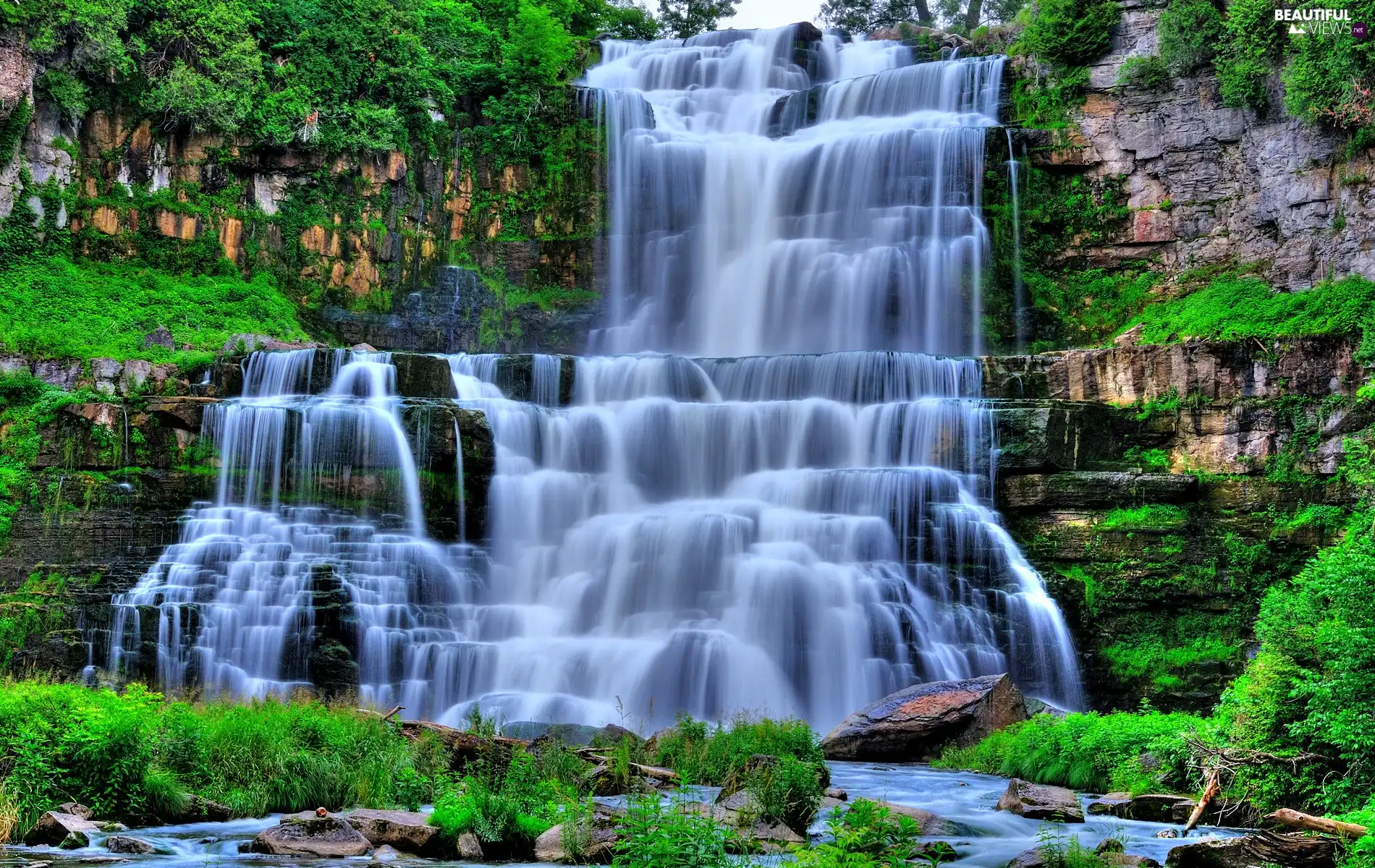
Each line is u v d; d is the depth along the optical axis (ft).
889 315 147.95
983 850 52.75
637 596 109.91
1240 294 135.23
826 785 65.72
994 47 181.37
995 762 77.92
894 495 111.55
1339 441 111.96
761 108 179.83
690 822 43.29
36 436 112.37
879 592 105.50
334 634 99.35
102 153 147.33
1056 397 126.00
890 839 48.01
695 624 106.42
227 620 99.66
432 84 164.55
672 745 73.10
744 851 48.88
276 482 112.06
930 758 83.41
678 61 190.49
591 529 114.52
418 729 68.64
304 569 101.40
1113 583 110.73
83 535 107.45
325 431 112.47
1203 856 47.70
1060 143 153.69
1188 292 144.05
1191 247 145.48
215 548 105.09
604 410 124.47
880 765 80.74
